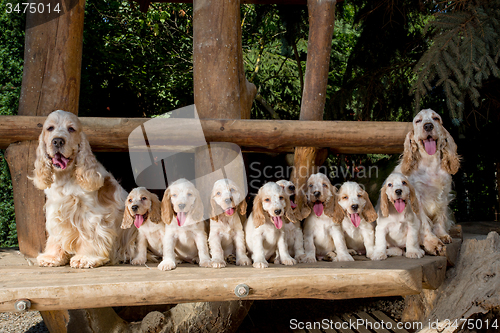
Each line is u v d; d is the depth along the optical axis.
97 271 2.87
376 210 3.66
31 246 3.55
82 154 3.04
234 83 4.00
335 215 3.36
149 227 3.19
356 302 4.89
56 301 2.43
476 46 4.29
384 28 6.93
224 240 3.23
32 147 3.60
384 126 4.10
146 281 2.51
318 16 4.50
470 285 3.15
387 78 7.01
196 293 2.53
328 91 10.51
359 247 3.69
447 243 3.48
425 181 3.65
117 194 3.30
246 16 10.05
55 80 3.73
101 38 8.44
